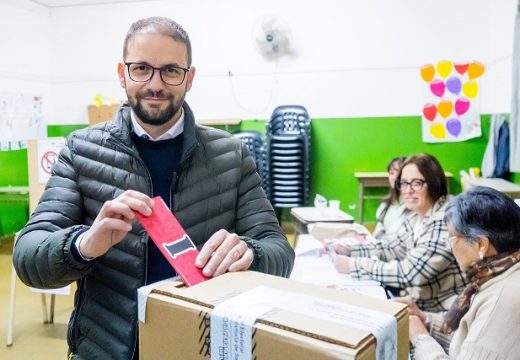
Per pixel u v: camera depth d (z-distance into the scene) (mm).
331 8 5062
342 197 5289
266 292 637
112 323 979
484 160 4719
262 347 513
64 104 5832
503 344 1044
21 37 5250
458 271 1796
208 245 786
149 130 1061
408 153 5125
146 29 950
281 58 5211
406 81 5043
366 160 5207
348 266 1931
